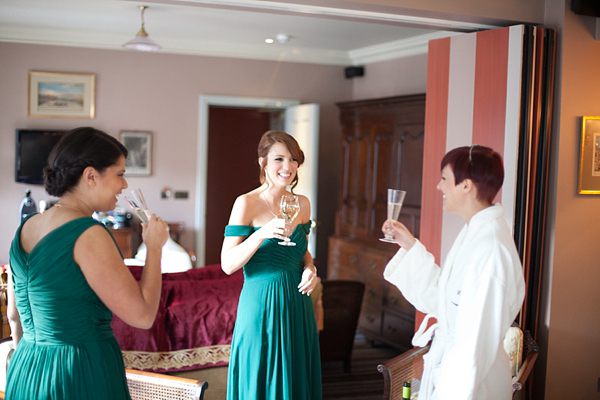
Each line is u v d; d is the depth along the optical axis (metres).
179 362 3.06
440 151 3.39
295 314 2.44
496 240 1.84
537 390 3.24
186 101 6.55
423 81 5.84
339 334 4.39
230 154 8.20
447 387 1.79
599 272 3.26
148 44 4.80
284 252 2.44
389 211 2.25
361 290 4.37
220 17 5.13
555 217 3.15
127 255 6.11
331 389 4.11
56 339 1.56
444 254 3.37
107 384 1.60
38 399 1.55
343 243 5.89
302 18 5.05
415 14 3.04
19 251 1.57
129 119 6.40
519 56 3.04
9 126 6.10
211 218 8.19
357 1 2.82
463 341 1.79
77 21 5.52
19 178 6.10
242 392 2.40
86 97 6.25
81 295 1.56
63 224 1.54
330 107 7.06
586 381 3.29
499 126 3.13
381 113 5.45
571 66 3.13
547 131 3.14
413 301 2.26
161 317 3.04
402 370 2.54
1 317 3.01
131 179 6.46
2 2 4.81
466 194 1.94
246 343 2.40
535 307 3.17
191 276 3.29
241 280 3.26
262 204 2.51
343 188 6.11
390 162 5.36
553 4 3.16
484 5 3.08
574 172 3.18
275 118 7.26
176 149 6.57
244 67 6.68
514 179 3.08
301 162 2.54
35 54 6.08
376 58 6.57
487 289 1.79
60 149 1.58
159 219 1.70
